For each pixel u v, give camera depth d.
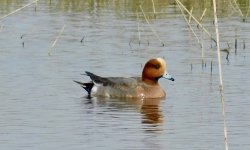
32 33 25.20
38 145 13.81
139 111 16.62
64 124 15.33
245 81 19.02
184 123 15.43
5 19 27.28
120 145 13.82
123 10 29.16
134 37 24.67
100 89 18.33
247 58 21.73
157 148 13.63
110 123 15.45
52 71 20.19
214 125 15.22
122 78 18.61
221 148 13.62
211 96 17.72
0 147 13.69
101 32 25.42
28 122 15.45
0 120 15.56
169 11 28.77
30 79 19.28
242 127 15.03
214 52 22.56
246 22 26.88
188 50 22.86
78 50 22.81
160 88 18.38
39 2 31.09
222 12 28.42
